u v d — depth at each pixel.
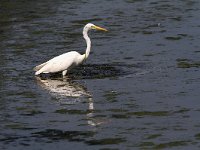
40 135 14.16
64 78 19.20
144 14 30.28
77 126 14.70
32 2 34.91
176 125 14.56
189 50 22.72
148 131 14.20
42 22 28.98
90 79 18.98
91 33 26.42
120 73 19.67
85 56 19.66
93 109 15.98
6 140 13.90
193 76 19.05
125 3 33.72
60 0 35.25
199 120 14.88
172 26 27.27
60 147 13.38
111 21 28.78
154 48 23.22
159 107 16.03
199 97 16.80
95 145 13.44
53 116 15.54
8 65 21.02
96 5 33.19
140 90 17.64
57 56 20.56
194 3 32.97
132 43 24.19
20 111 16.03
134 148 13.20
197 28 26.64
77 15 30.45
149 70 19.97
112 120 15.06
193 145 13.27
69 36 25.91
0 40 25.33
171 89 17.67
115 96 17.11
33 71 20.14
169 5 32.66
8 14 31.44
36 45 24.27
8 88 18.20
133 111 15.74
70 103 16.56
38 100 16.94
